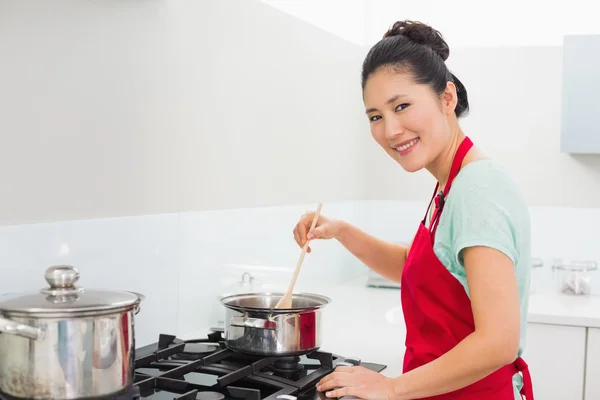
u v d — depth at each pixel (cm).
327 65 304
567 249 329
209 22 208
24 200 146
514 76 336
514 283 118
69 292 114
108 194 169
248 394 131
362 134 357
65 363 105
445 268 132
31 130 147
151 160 184
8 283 141
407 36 137
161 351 158
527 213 128
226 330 158
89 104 163
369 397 123
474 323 130
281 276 263
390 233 358
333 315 248
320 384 134
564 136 294
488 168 127
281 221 261
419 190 353
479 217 121
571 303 285
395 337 209
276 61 252
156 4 183
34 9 147
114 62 170
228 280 223
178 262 195
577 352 259
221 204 218
